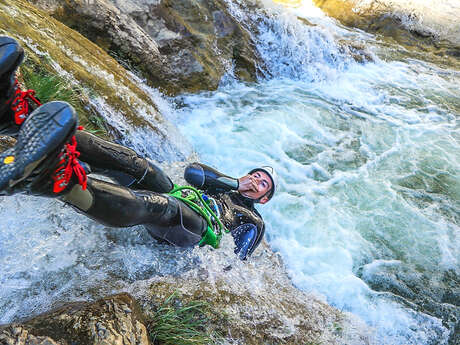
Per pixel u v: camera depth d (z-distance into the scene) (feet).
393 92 25.23
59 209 10.16
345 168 18.70
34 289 8.84
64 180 6.64
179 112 19.49
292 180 17.57
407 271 14.61
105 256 10.00
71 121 5.99
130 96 15.01
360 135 20.94
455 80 27.96
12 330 7.02
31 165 5.89
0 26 12.15
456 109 24.44
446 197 17.89
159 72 19.33
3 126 7.08
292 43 24.32
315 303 12.67
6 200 9.66
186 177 11.37
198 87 20.86
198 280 10.43
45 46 13.08
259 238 11.76
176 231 9.82
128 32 18.19
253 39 23.36
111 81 14.67
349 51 26.66
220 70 21.88
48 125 5.93
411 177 18.72
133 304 8.58
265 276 12.44
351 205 16.89
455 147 20.95
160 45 19.89
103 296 9.16
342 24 33.81
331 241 15.25
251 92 22.43
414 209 17.03
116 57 18.01
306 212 16.22
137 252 10.43
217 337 9.50
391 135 21.33
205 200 10.89
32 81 11.96
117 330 7.73
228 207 11.43
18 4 13.76
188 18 21.38
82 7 16.78
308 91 23.72
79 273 9.45
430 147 20.77
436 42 32.91
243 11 23.47
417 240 15.75
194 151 16.78
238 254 11.54
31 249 9.28
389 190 17.80
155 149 14.84
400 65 28.73
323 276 14.11
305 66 24.66
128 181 8.94
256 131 19.57
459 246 15.65
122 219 7.89
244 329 9.96
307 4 34.86
